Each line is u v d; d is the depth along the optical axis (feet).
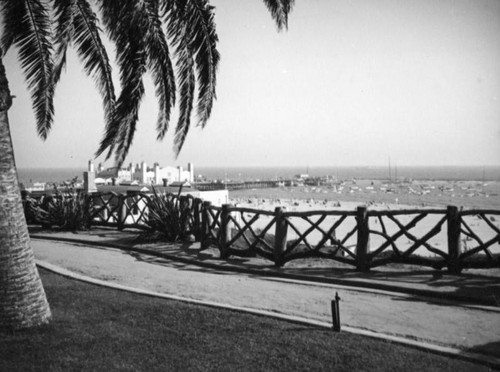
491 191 424.46
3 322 16.25
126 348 14.67
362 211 26.43
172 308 18.99
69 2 20.38
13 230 16.66
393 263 28.19
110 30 21.25
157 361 13.71
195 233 37.96
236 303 20.61
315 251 27.63
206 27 22.47
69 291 21.80
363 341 15.21
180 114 24.57
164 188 121.08
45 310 17.28
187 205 39.11
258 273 27.30
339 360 13.62
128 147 21.26
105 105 22.90
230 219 31.42
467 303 20.07
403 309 19.47
